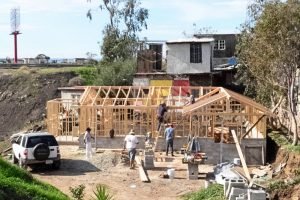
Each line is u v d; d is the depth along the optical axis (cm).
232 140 2688
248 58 3353
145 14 6519
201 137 2712
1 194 1273
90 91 3362
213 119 2738
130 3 6450
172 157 2695
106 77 5409
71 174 2434
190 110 2739
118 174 2427
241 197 1638
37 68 7150
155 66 4812
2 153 3142
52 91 6431
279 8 2473
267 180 2056
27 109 6231
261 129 2719
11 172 1530
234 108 2916
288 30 2483
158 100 3319
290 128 2759
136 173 2441
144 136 2972
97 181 2292
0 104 6372
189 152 2408
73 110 3231
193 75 4544
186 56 4525
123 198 2011
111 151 2831
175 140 2892
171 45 4547
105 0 6438
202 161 2339
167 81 4562
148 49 4825
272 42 2536
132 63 5503
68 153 2812
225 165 2370
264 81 3156
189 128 2867
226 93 2747
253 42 3042
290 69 2605
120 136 2983
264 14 2581
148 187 2184
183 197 2020
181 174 2400
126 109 3086
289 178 1986
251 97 4088
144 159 2548
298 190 1852
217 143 2691
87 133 2662
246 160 2630
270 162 2627
